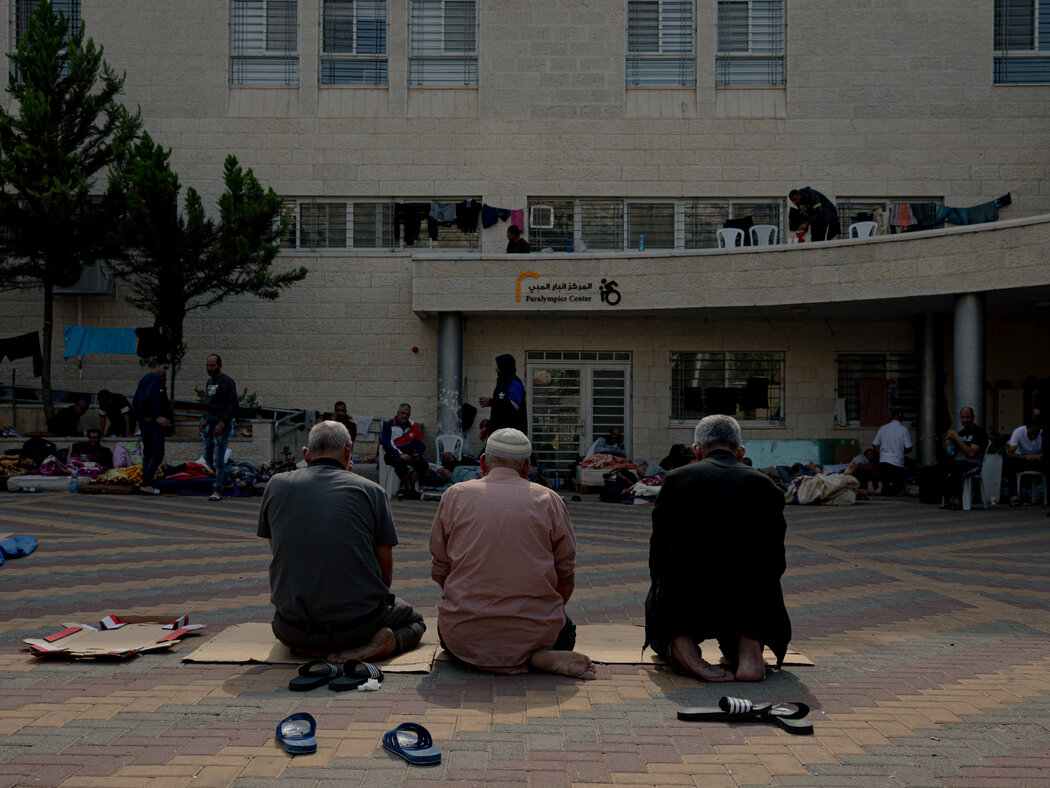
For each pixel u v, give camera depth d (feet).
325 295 61.36
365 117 62.03
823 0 61.72
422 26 62.54
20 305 60.85
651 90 62.23
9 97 61.21
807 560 29.45
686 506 15.81
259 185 55.01
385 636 16.02
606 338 61.21
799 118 61.67
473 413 60.03
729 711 13.12
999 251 45.39
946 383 59.72
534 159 61.82
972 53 61.31
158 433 46.55
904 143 61.36
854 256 50.01
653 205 62.44
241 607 20.81
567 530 16.01
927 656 17.20
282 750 11.66
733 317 61.11
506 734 12.42
